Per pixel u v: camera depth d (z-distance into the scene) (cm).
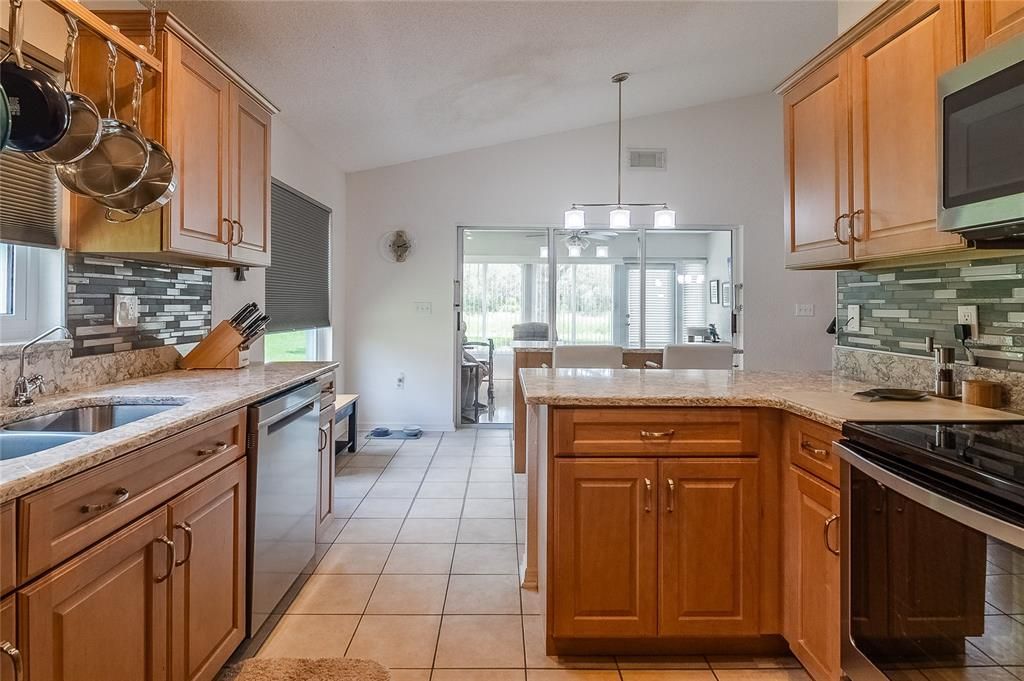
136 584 119
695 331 534
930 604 108
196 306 263
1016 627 90
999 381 157
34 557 92
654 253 532
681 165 516
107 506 109
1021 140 110
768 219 520
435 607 205
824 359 524
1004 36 123
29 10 162
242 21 243
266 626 191
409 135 432
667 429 170
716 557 171
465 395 530
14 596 88
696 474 170
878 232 160
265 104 248
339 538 267
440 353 509
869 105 164
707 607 171
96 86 177
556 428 169
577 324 529
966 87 123
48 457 99
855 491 132
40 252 174
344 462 402
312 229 426
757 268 521
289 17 246
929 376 180
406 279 506
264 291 341
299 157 393
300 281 404
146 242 180
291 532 204
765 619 171
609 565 170
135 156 156
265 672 165
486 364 530
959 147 125
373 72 312
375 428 508
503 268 527
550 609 172
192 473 140
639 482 169
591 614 170
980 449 111
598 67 377
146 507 121
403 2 251
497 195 511
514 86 378
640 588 170
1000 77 114
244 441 171
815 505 152
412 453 428
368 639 185
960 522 99
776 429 172
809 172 195
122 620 114
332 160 457
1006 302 156
